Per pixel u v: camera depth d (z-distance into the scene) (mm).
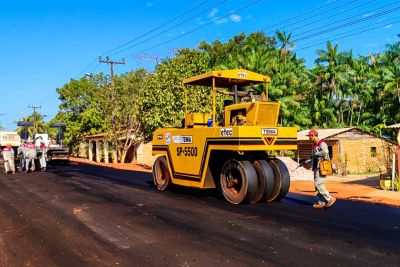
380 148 30031
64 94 44562
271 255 5766
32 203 10594
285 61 49062
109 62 32875
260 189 9969
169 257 5746
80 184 14695
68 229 7535
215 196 11227
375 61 51938
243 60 42500
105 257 5812
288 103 41125
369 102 50500
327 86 49375
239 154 10336
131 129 30891
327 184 16344
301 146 31281
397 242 6383
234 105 10625
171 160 11992
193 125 11539
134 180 16062
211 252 5941
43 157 21469
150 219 8242
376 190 13523
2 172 20781
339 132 29453
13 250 6289
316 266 5301
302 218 8195
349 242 6391
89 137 39312
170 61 24875
